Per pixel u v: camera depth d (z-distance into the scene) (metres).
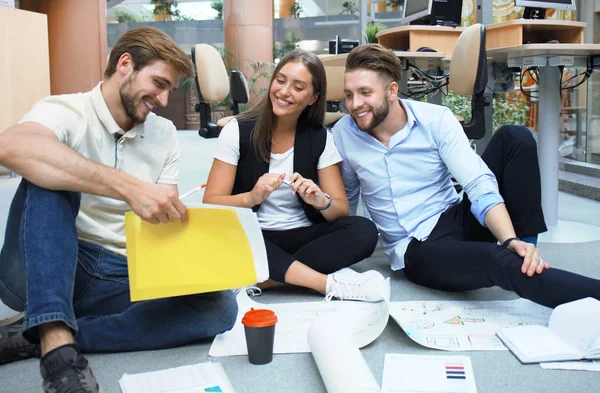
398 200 1.95
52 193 1.19
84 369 1.04
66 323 1.08
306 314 1.62
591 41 4.54
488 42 3.06
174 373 1.25
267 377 1.27
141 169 1.47
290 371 1.30
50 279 1.10
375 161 1.96
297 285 1.88
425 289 1.89
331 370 1.14
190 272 1.26
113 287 1.44
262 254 1.31
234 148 1.89
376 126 1.88
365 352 1.40
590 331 1.32
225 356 1.39
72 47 7.97
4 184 4.70
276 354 1.39
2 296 1.34
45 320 1.06
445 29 3.57
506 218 1.66
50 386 1.03
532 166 1.84
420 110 1.92
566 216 3.22
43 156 1.17
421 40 3.56
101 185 1.19
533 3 3.35
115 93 1.37
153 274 1.24
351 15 11.45
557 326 1.42
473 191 1.75
